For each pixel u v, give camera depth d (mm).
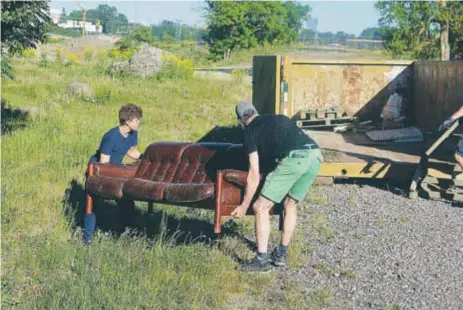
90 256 6898
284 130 6754
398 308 6047
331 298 6254
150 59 25516
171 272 6629
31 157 11703
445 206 9531
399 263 7145
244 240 7723
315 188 10547
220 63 46406
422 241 7887
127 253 7051
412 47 27203
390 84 13984
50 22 12312
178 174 7695
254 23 52656
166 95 21828
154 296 6062
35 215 8414
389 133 12852
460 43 26656
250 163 6695
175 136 15391
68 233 7816
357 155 11258
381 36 28484
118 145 7852
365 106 13984
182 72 25578
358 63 13836
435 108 12820
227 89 23891
